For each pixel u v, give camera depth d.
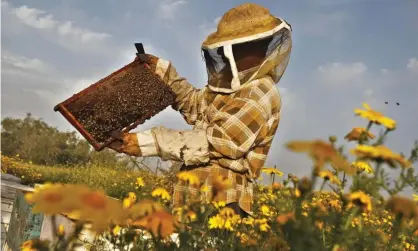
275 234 2.46
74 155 31.34
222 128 3.64
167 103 3.86
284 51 3.98
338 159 1.72
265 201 3.97
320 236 2.04
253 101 3.73
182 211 2.13
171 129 3.72
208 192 3.60
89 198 1.14
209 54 3.96
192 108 4.27
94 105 3.63
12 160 16.52
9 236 4.66
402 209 1.97
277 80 4.11
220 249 2.55
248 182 3.82
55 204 1.09
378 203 1.97
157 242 1.72
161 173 8.62
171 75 4.26
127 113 3.70
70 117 3.58
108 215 1.13
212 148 3.66
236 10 3.93
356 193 1.91
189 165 3.78
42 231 3.46
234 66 3.80
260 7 3.95
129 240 1.98
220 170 3.68
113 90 3.71
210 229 2.69
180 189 3.66
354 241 2.00
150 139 3.62
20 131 34.72
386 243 2.16
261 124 3.71
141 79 3.83
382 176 1.95
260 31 3.79
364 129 2.04
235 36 3.81
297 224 1.84
